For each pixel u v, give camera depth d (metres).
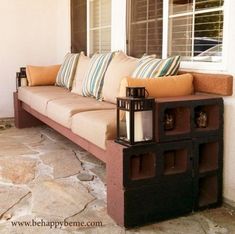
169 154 2.09
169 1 2.76
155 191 1.97
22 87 4.23
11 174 2.71
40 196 2.31
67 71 4.04
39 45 4.96
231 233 1.88
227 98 2.15
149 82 2.10
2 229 1.89
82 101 3.05
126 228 1.91
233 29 2.11
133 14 3.29
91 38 4.31
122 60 3.02
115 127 2.11
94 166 2.94
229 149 2.17
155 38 2.98
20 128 4.42
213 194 2.21
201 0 2.44
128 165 1.88
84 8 4.41
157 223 1.99
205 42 2.42
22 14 4.80
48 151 3.37
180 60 2.54
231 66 2.14
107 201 2.07
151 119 1.93
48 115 3.18
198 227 1.94
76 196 2.32
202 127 2.14
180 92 2.21
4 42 4.75
